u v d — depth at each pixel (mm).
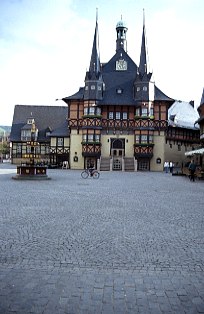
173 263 6094
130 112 54188
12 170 41219
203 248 7109
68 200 14352
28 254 6504
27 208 11969
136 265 5953
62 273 5496
